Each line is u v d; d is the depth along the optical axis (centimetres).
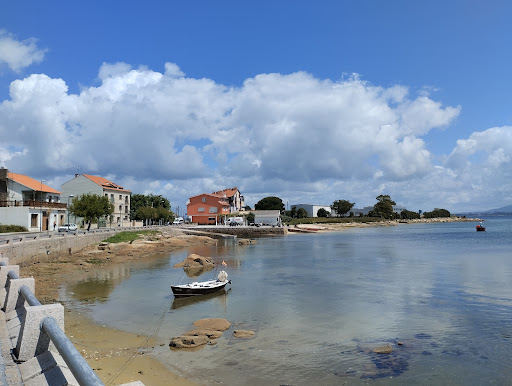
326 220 17438
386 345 1716
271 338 1836
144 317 2217
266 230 11062
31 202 6900
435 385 1351
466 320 2144
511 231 13412
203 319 2133
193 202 13912
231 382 1359
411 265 4481
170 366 1487
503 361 1562
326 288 3097
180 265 4400
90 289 3047
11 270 1209
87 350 1648
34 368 656
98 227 9350
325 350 1672
